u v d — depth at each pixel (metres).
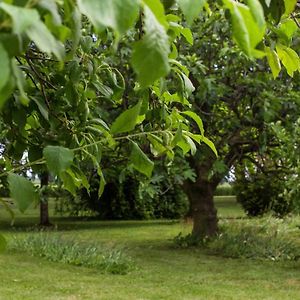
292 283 6.73
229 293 6.16
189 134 1.79
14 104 1.63
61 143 1.96
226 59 7.04
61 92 1.96
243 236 9.16
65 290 6.13
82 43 1.91
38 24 0.59
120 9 0.62
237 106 7.82
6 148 2.05
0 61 0.56
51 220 16.17
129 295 5.96
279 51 1.54
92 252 7.88
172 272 7.36
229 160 9.02
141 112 1.80
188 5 0.73
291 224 11.73
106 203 16.55
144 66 0.66
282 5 1.25
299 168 7.70
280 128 7.29
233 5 0.76
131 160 1.55
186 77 1.80
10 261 7.70
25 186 1.08
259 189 15.57
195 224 9.86
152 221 16.12
